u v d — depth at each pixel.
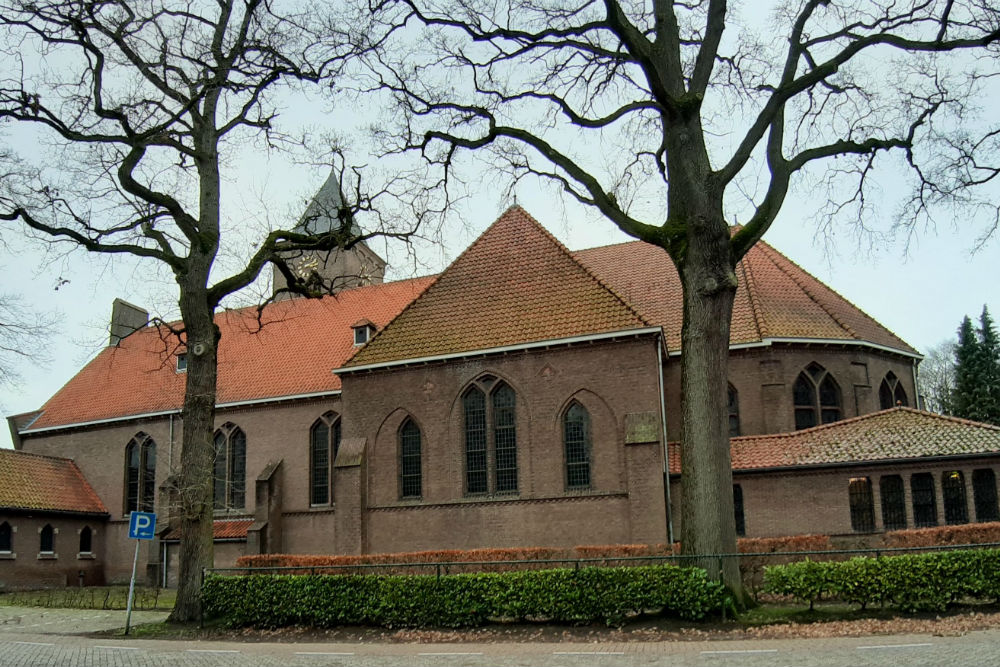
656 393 27.38
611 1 18.52
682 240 19.23
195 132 23.58
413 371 30.64
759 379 31.91
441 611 18.39
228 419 39.91
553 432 28.27
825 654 12.55
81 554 41.44
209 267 22.94
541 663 13.21
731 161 19.03
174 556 39.62
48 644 17.89
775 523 27.33
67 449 44.97
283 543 37.09
